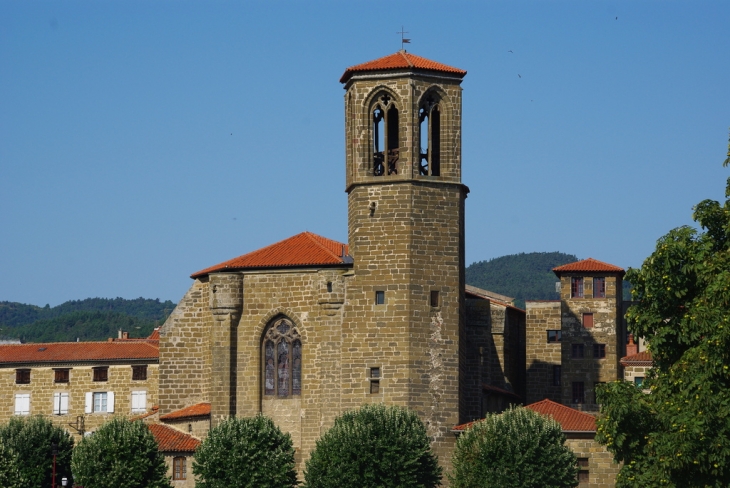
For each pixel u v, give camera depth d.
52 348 152.50
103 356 149.88
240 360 124.81
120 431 118.12
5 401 149.62
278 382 124.19
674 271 93.75
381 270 120.25
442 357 119.88
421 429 113.44
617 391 94.50
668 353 93.75
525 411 113.06
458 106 122.69
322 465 111.56
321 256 123.50
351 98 123.38
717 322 89.12
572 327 159.62
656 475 89.06
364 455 110.19
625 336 164.88
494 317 149.00
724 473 87.88
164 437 123.62
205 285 129.62
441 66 122.94
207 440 115.31
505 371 149.38
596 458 115.19
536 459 109.44
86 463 116.62
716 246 94.75
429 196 121.12
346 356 120.25
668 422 89.31
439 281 120.62
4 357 150.75
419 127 122.19
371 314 120.06
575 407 158.75
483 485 109.06
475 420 125.69
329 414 121.06
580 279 160.50
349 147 123.75
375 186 121.12
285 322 124.38
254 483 113.19
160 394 129.25
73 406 149.00
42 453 125.31
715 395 88.06
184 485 122.31
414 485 110.00
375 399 119.19
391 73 121.50
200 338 129.88
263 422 116.44
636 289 96.38
